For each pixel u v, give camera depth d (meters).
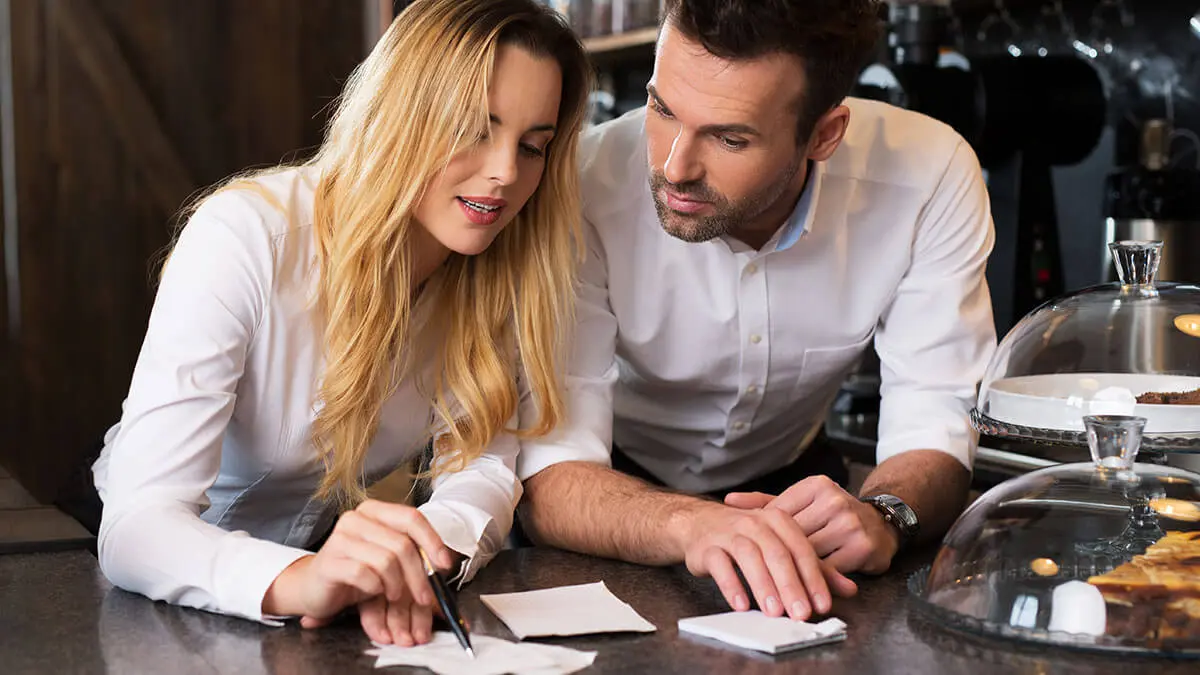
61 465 3.40
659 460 2.05
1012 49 2.94
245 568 1.19
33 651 1.08
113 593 1.27
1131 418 1.16
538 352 1.58
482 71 1.37
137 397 1.34
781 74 1.41
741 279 1.77
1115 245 1.45
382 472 1.66
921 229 1.80
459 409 1.59
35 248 3.34
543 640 1.12
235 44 3.42
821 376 1.90
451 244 1.44
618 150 1.78
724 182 1.46
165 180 3.40
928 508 1.56
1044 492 1.17
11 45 3.27
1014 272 2.85
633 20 3.26
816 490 1.38
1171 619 1.05
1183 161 2.61
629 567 1.42
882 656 1.07
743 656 1.07
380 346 1.47
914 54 2.75
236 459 1.54
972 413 1.50
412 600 1.15
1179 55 2.60
